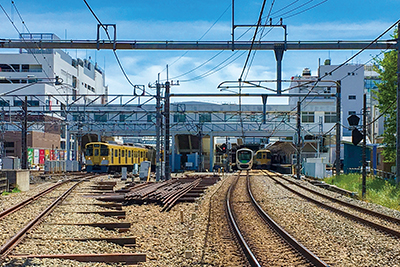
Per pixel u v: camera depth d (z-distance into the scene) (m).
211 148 49.41
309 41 17.11
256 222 12.44
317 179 33.44
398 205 15.98
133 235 10.24
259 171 48.94
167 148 28.56
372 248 9.03
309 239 9.95
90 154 39.03
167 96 28.00
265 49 17.05
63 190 21.42
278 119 48.97
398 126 18.81
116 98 27.94
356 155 36.78
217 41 16.81
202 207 15.73
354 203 17.44
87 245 8.74
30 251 8.00
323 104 58.16
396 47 18.00
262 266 7.38
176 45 16.72
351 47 17.38
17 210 13.52
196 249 8.82
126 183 28.09
